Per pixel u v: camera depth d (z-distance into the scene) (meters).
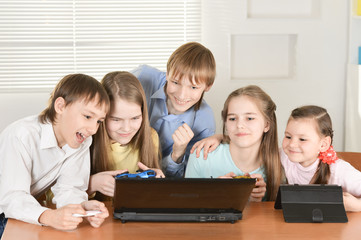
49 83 3.50
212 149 2.18
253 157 2.12
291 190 1.69
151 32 3.52
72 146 1.81
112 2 3.48
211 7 3.49
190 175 2.18
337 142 3.72
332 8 3.57
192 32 3.52
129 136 2.08
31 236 1.49
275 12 3.68
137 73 2.71
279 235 1.50
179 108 2.43
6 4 3.41
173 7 3.50
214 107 3.57
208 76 2.34
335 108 3.67
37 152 1.82
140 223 1.61
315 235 1.50
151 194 1.55
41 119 1.84
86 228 1.56
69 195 1.77
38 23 3.45
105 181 1.87
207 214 1.61
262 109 2.03
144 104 2.09
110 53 3.52
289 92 3.62
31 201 1.64
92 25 3.48
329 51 3.61
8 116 3.49
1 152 1.77
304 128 1.96
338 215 1.65
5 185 1.70
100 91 1.77
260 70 3.74
